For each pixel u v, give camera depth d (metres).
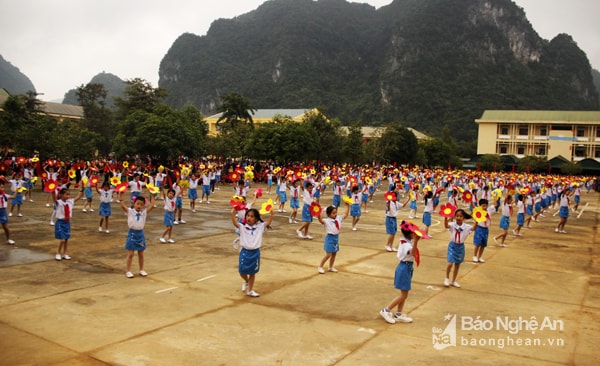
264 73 165.38
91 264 10.22
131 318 7.03
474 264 11.75
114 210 19.38
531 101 128.88
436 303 8.36
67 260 10.47
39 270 9.55
